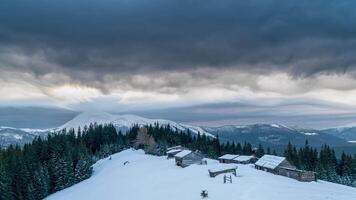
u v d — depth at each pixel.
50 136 167.12
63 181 130.50
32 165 129.38
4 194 108.44
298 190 75.25
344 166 147.00
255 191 72.50
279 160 100.88
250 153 193.88
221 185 80.38
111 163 156.88
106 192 99.62
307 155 156.88
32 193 116.88
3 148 146.50
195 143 193.88
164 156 161.00
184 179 92.75
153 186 91.44
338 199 68.69
